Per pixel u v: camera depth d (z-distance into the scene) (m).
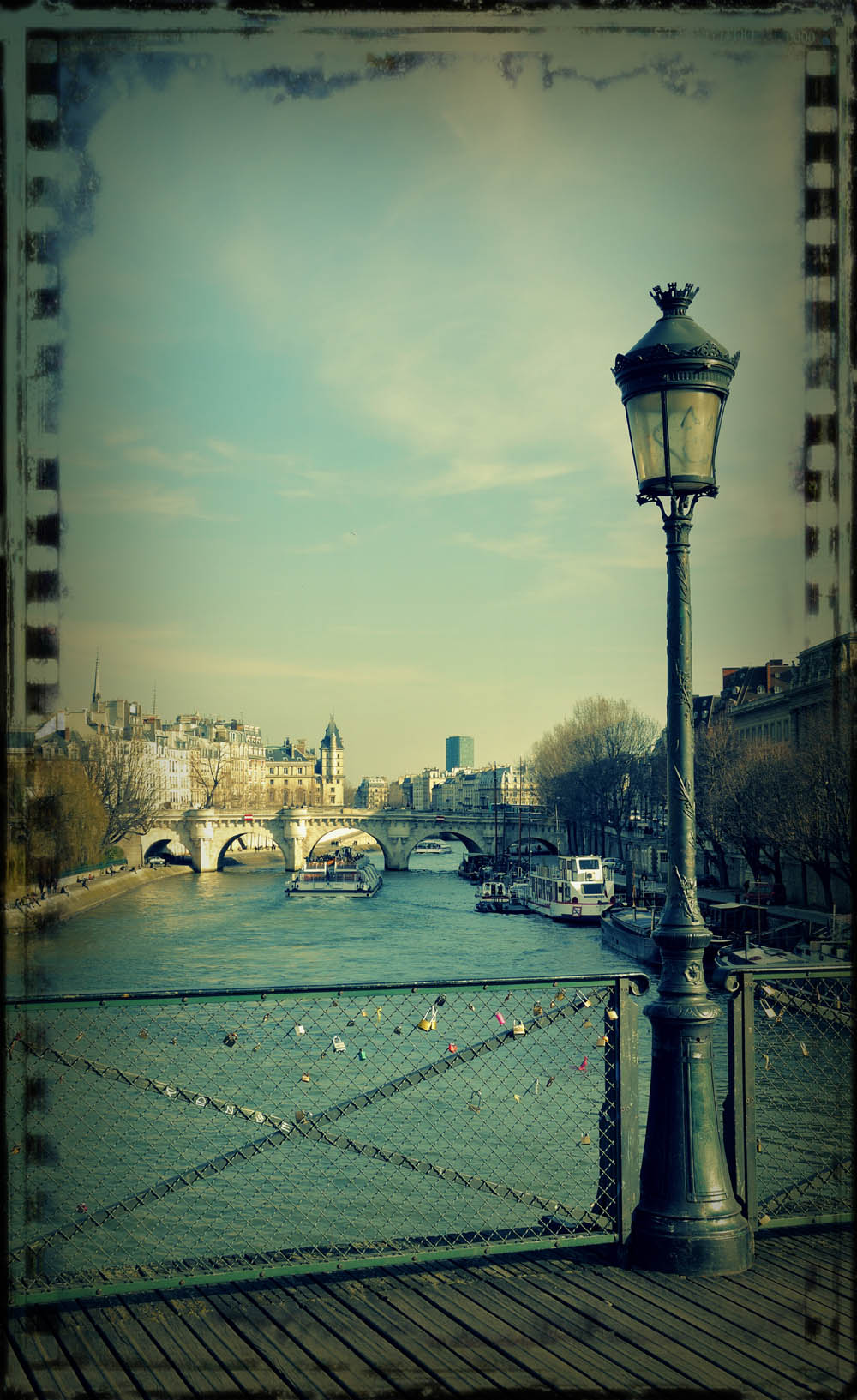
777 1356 7.41
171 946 75.88
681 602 9.32
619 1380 7.10
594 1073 26.19
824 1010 9.40
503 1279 8.57
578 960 73.56
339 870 128.62
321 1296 8.30
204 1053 23.59
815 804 43.59
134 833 130.62
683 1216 8.73
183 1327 7.84
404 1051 27.08
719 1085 27.92
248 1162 22.59
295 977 62.91
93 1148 18.17
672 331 9.24
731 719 64.88
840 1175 9.64
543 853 168.88
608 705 128.38
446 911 109.31
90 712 77.56
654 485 9.30
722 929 55.28
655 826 113.94
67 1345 7.55
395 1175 21.78
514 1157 22.30
